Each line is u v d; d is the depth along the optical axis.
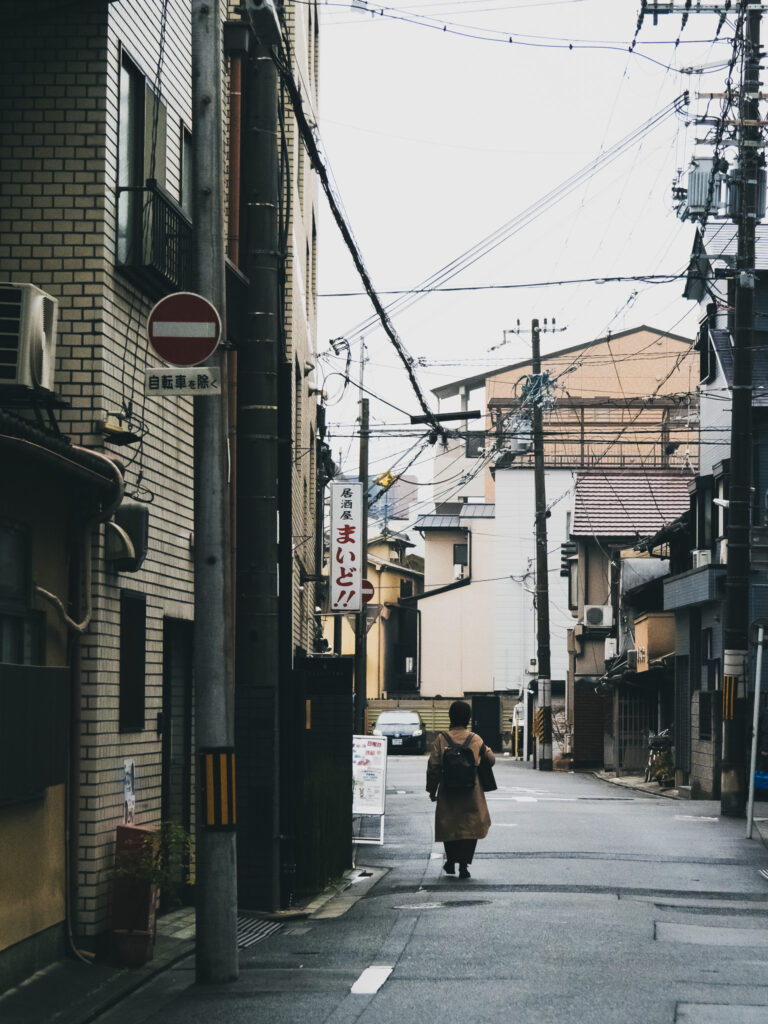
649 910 12.73
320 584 36.81
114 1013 8.95
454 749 15.65
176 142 13.40
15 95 11.31
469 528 70.31
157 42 12.84
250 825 13.28
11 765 8.84
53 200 11.21
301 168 27.09
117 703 11.16
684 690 35.22
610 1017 8.20
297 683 14.28
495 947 10.72
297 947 11.22
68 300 11.12
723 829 21.77
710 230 33.09
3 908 8.97
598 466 64.19
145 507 11.32
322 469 36.94
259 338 12.49
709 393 34.09
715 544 32.84
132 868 10.48
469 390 78.81
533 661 59.56
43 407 10.55
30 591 9.80
